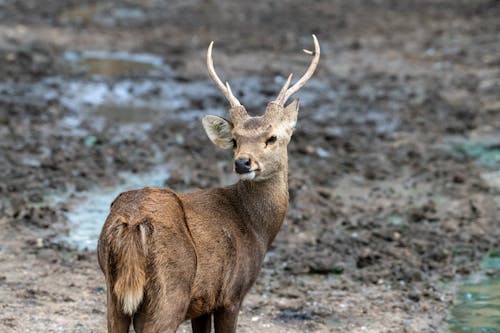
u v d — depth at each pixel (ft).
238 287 30.60
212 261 29.25
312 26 110.42
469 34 104.94
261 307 39.78
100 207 50.98
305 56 94.43
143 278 26.48
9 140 62.34
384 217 51.83
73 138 63.77
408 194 55.83
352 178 58.70
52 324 36.19
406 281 43.42
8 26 100.12
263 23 112.37
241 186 32.09
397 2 128.67
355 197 55.11
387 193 55.93
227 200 31.53
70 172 56.29
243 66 89.30
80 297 39.27
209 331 31.60
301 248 47.06
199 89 80.23
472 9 120.88
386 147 65.51
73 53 91.40
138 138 64.90
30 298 38.65
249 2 127.34
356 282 43.24
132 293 26.22
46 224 47.39
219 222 30.14
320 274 44.14
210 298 29.40
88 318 37.09
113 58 90.43
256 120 32.07
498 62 90.84
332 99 78.43
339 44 100.32
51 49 91.56
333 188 56.59
